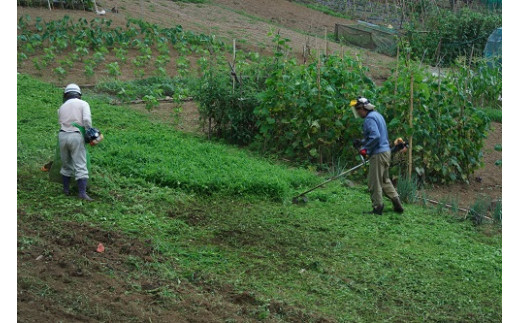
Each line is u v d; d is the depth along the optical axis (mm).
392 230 9523
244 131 13711
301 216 9727
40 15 23906
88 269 7012
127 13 27125
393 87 12648
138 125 14031
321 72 12984
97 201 9336
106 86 17672
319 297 7141
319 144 12766
